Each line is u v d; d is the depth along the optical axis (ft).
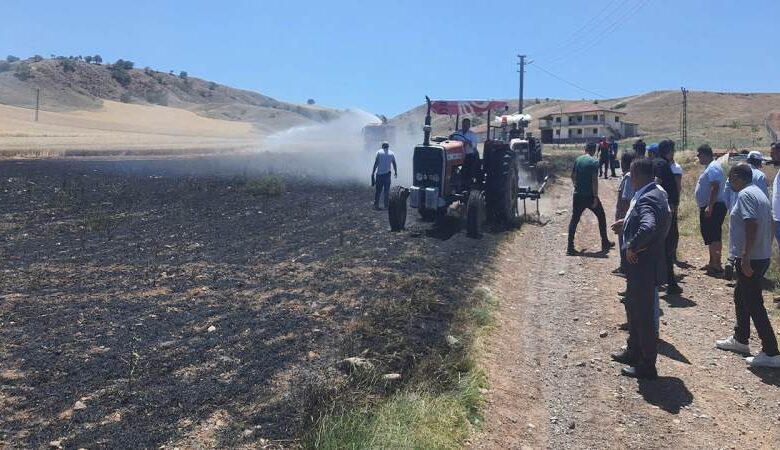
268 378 15.76
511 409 15.74
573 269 30.66
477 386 16.16
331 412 13.76
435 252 31.86
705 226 29.37
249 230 37.58
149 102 609.42
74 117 348.38
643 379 18.03
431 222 41.63
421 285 24.98
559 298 25.62
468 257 31.09
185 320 20.25
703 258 32.71
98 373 15.84
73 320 19.97
